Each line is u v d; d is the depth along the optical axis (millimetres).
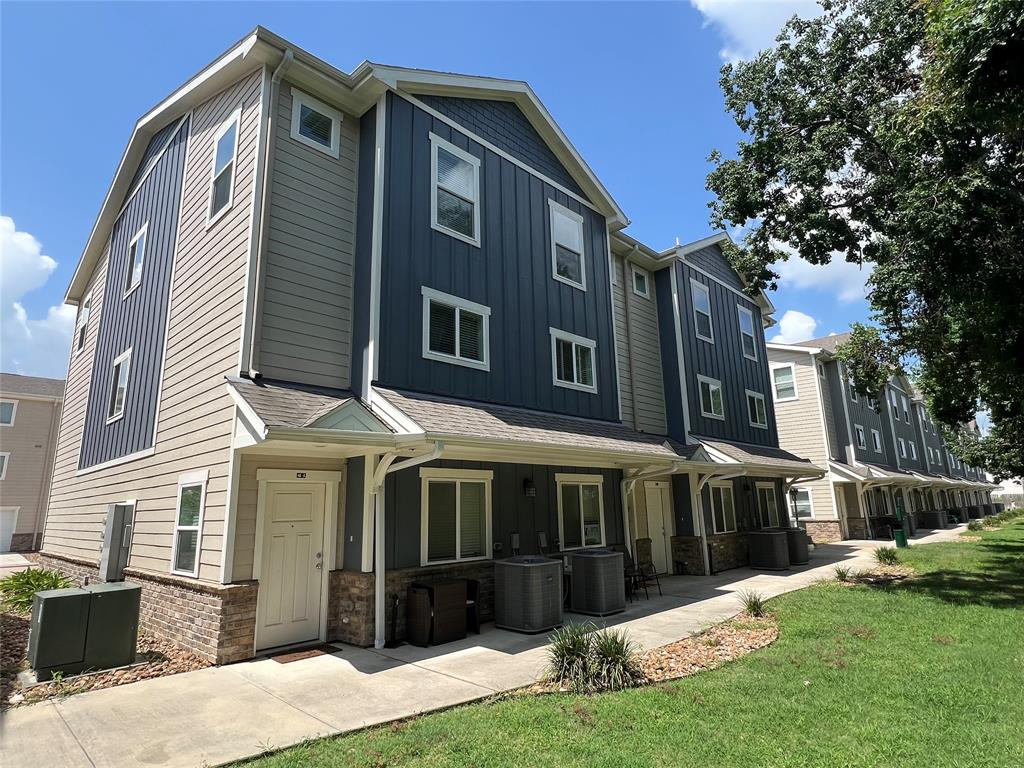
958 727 4219
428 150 9336
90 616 6062
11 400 25719
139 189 12492
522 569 7863
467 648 6867
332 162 8664
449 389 8742
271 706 4914
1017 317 8617
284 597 7043
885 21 9594
